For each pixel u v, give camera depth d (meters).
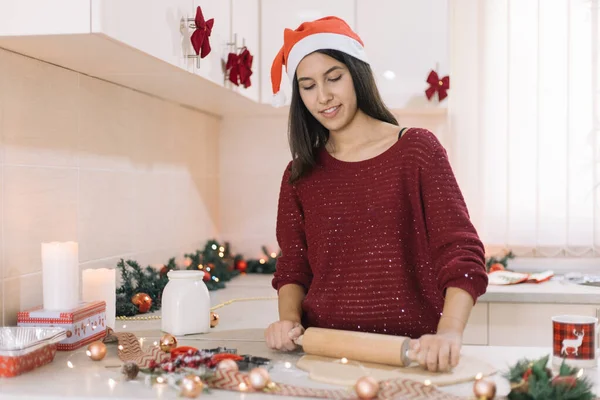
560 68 3.00
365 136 1.66
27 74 1.80
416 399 1.22
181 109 2.88
